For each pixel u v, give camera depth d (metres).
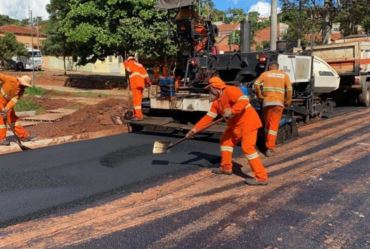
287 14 25.75
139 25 21.05
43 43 43.00
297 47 12.21
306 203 5.20
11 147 8.16
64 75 36.31
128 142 8.72
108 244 4.11
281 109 7.66
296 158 7.47
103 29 21.59
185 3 9.73
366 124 11.24
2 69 42.50
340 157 7.53
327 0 24.05
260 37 41.66
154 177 6.27
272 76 7.62
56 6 27.91
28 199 5.38
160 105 9.37
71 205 5.17
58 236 4.30
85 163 7.11
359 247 4.05
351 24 29.72
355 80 15.14
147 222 4.62
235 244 4.10
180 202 5.24
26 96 16.84
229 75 9.41
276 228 4.46
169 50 20.95
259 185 5.88
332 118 12.52
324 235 4.30
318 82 11.83
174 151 7.89
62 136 9.31
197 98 8.80
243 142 5.95
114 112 11.81
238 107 5.84
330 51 15.44
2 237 4.29
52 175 6.43
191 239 4.21
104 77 33.72
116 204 5.20
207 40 9.91
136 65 9.66
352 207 5.07
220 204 5.16
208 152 7.79
